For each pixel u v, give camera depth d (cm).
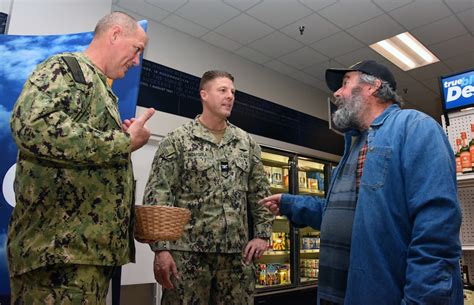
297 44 495
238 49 507
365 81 159
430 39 486
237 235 202
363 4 404
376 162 132
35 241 107
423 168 120
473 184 257
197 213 198
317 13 421
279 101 576
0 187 188
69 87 116
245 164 218
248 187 229
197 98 457
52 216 110
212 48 492
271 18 430
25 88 111
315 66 565
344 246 143
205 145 212
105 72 140
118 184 121
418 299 106
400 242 121
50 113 106
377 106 159
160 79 423
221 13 418
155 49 427
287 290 439
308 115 625
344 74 172
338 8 412
